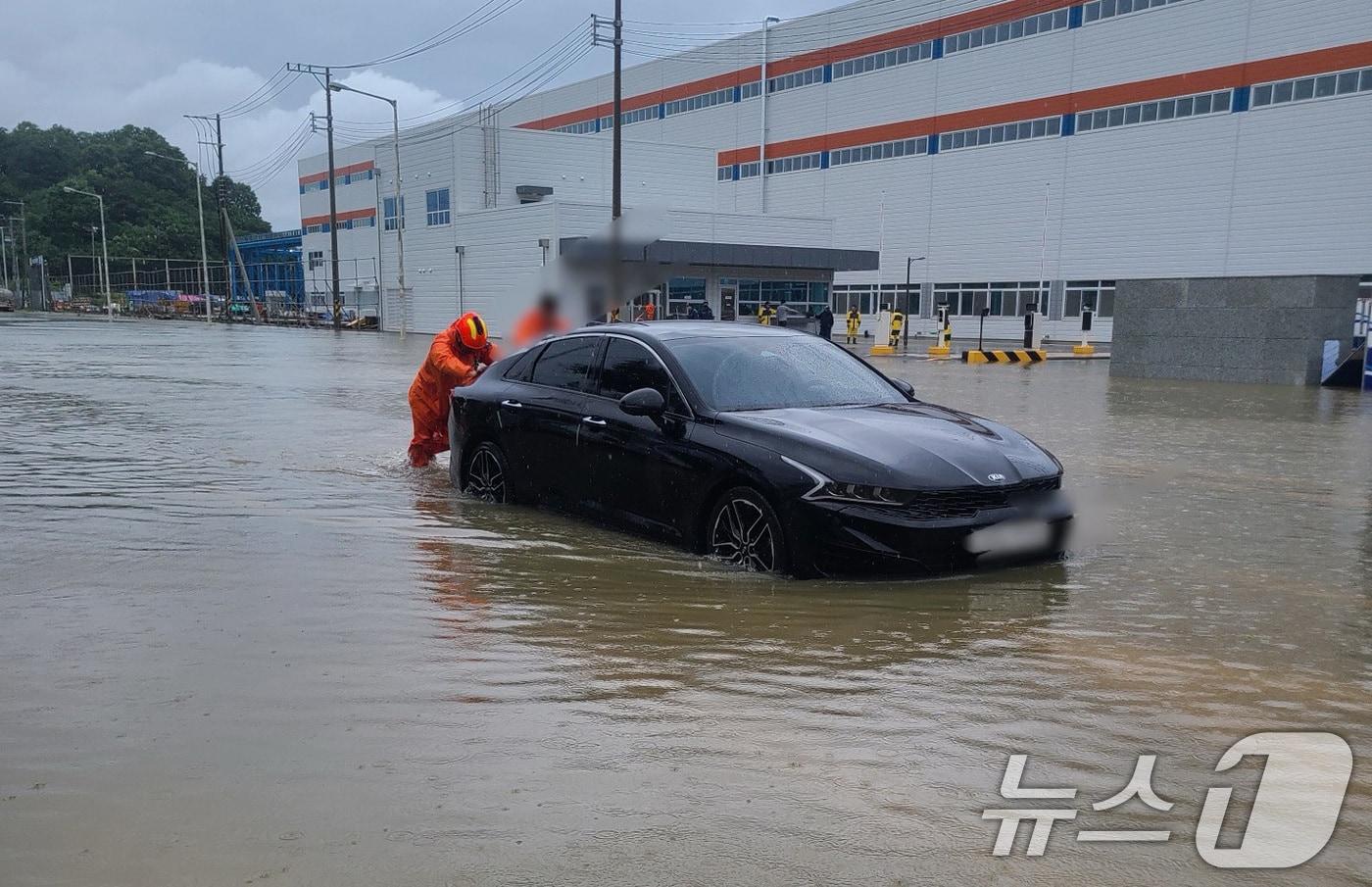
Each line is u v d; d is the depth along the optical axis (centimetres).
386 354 2947
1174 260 4059
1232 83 3816
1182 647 402
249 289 7762
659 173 5525
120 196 11694
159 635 403
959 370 2445
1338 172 3553
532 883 227
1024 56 4528
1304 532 639
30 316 8412
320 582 489
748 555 528
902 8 5034
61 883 226
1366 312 1881
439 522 643
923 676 365
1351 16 3469
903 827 255
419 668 367
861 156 5338
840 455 506
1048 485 541
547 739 305
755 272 4712
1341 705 341
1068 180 4403
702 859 238
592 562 540
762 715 326
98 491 740
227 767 283
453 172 5041
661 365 609
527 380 712
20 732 306
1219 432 1174
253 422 1201
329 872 231
